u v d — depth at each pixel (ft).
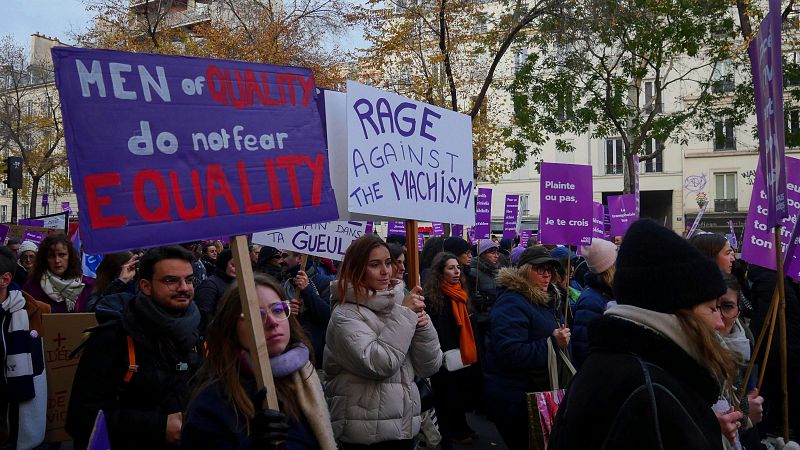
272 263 23.85
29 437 14.83
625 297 7.44
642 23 59.82
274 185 9.43
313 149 9.90
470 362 20.26
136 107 8.48
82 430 10.82
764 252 15.46
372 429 12.18
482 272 26.96
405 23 63.77
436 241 28.35
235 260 8.57
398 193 13.62
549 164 19.69
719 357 7.06
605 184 132.87
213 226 8.78
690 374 6.92
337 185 14.03
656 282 7.15
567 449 7.12
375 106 13.47
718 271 7.27
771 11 10.99
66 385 15.78
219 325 9.04
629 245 7.51
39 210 164.25
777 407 19.29
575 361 17.47
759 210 15.40
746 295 22.48
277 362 9.26
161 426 10.82
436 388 21.29
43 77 113.91
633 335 7.07
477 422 26.27
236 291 9.13
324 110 14.01
